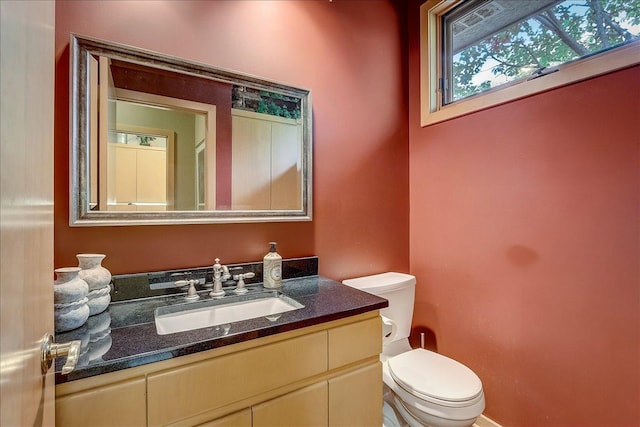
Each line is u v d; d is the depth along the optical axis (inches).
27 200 19.1
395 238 77.4
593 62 47.2
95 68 45.6
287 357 38.8
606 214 46.3
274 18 60.7
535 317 55.1
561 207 51.4
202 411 33.4
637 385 43.6
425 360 59.6
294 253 63.7
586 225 48.4
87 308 38.1
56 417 27.2
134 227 48.5
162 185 50.5
